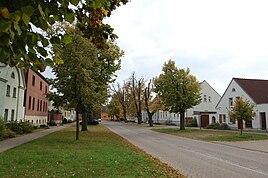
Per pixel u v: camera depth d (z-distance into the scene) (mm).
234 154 14727
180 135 29203
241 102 26156
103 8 4250
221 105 43656
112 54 32094
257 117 35344
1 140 19328
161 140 23375
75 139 20391
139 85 64312
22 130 26672
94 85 19109
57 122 61094
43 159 10469
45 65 3309
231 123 40469
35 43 3012
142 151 14805
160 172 8711
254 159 12953
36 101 41250
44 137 22062
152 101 56562
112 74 33188
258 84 40406
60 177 7676
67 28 16781
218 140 23188
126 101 75500
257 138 23938
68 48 17516
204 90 58781
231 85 41531
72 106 18391
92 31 4715
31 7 2600
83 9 4082
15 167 8961
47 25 2986
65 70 18016
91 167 9070
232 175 9219
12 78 29734
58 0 3104
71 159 10570
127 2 4758
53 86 19094
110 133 30516
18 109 31797
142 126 53594
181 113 38094
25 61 3184
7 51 2809
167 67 37594
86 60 18031
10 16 2547
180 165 11070
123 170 8703
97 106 20203
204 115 48219
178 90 36875
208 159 12820
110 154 12344
